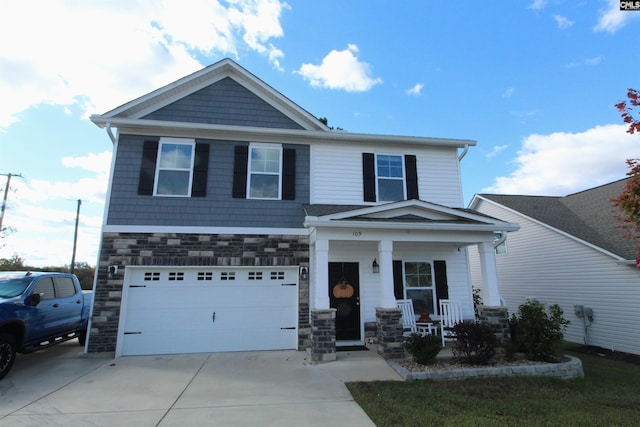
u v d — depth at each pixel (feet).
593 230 39.27
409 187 32.48
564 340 38.73
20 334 20.25
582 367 23.65
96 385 18.01
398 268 30.78
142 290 26.18
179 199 27.81
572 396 17.03
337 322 29.14
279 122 31.58
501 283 49.67
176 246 26.96
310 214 25.72
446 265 31.94
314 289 27.99
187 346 25.91
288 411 14.47
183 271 26.99
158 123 27.94
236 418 13.70
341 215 24.90
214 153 29.45
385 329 23.67
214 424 13.10
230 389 17.37
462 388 17.60
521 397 16.55
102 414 14.07
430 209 27.27
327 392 16.88
